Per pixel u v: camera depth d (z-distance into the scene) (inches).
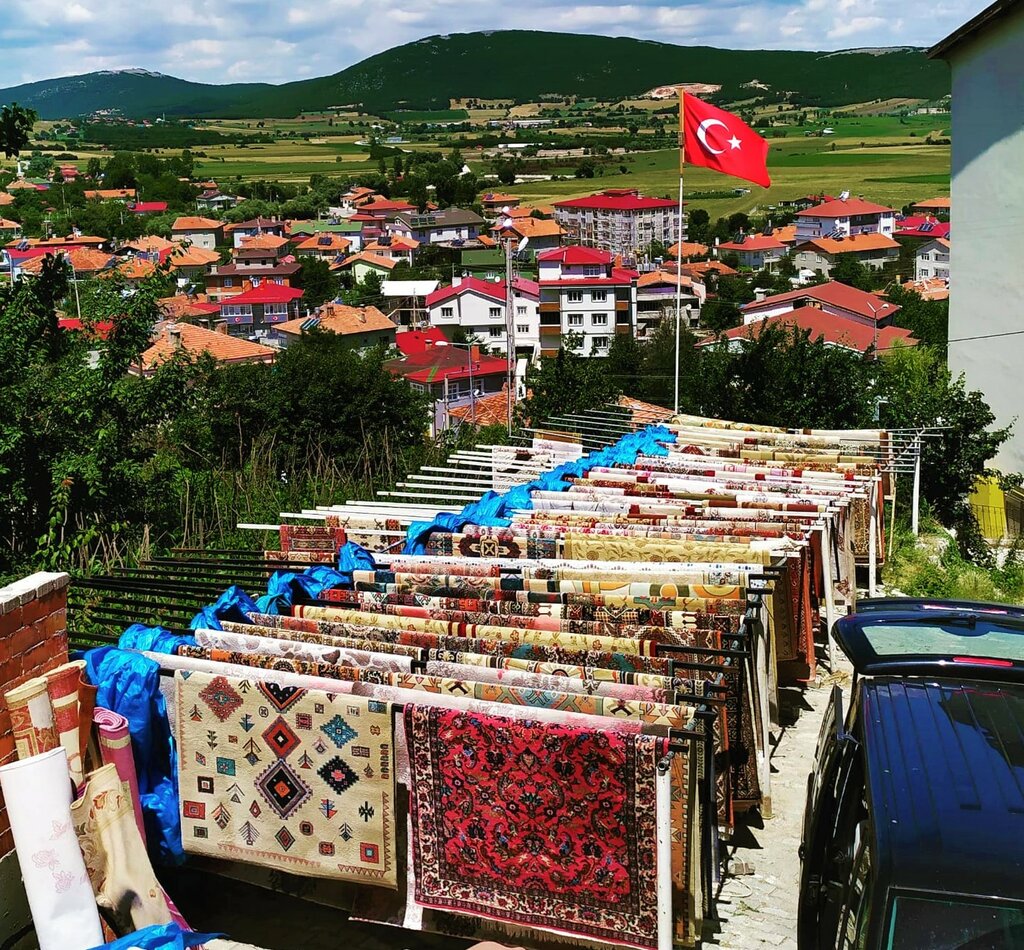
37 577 200.4
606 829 176.4
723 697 217.5
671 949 175.6
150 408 552.7
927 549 582.6
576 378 861.2
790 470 411.8
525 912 183.8
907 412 855.1
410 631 221.6
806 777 288.2
